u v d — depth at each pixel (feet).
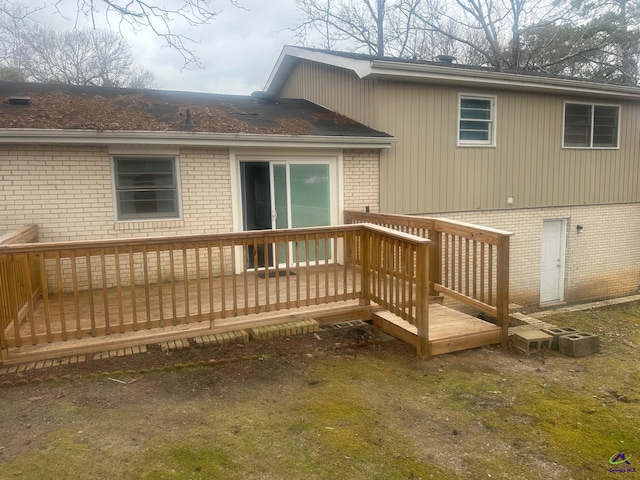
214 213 25.86
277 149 27.40
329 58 32.45
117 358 15.87
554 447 11.58
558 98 36.86
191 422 12.25
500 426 12.59
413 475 10.23
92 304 15.69
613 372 16.85
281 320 18.71
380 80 29.91
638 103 40.78
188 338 17.26
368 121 30.96
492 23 73.20
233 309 17.63
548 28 69.67
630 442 11.90
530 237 37.19
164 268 25.21
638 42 66.18
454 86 32.40
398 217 24.66
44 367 15.05
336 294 19.45
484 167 34.24
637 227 42.63
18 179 21.81
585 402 14.21
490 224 35.04
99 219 23.39
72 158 22.65
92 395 13.58
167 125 24.41
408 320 17.56
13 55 57.62
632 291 43.34
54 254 15.02
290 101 37.78
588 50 65.82
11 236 17.30
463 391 14.67
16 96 26.48
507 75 32.04
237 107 32.24
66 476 9.87
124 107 27.27
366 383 15.01
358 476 10.14
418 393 14.44
